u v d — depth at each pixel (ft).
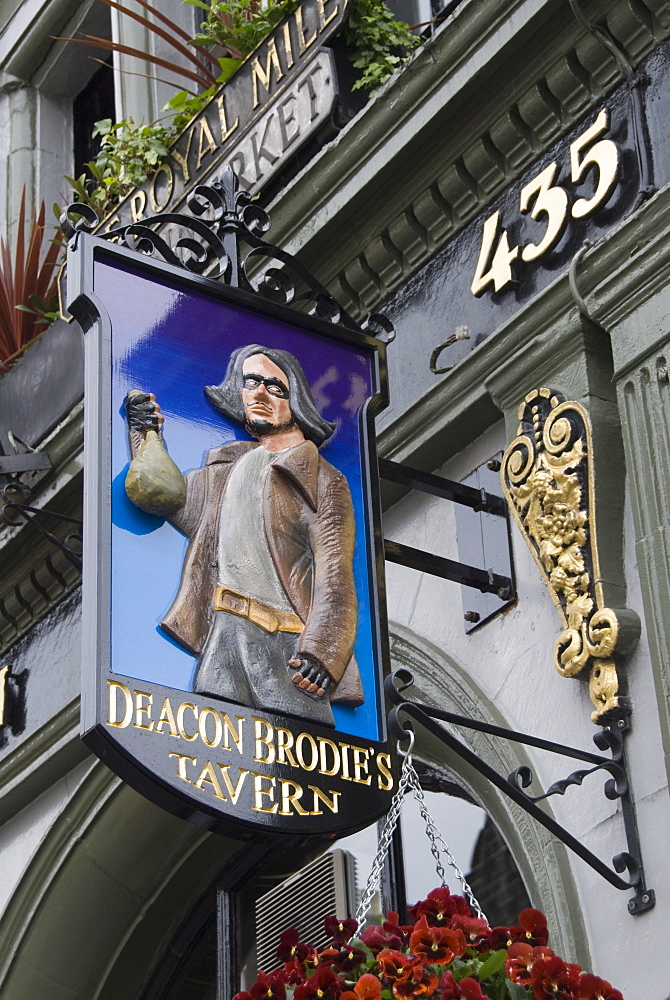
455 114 25.43
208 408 20.86
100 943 30.25
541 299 23.41
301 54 28.89
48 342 32.65
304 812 18.69
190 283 21.48
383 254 26.73
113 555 19.16
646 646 21.02
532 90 24.57
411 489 25.91
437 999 16.25
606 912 20.52
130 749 18.03
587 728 21.65
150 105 37.45
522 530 22.58
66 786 31.78
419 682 24.58
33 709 32.78
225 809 18.22
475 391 24.43
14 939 30.60
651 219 22.07
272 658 19.53
